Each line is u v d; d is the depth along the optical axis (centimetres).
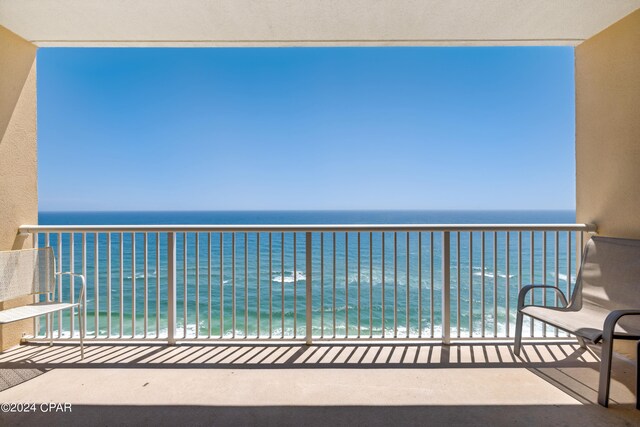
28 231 302
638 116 266
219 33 309
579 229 296
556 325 233
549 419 196
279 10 273
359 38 320
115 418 199
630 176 272
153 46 333
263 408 208
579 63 327
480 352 282
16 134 304
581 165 322
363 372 251
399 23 293
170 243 298
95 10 269
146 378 244
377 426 191
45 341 306
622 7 265
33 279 287
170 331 300
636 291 239
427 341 302
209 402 215
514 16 280
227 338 304
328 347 293
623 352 279
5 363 267
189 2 261
